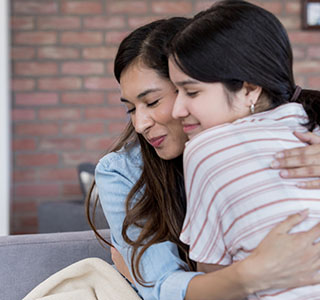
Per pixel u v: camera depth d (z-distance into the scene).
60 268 1.59
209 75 1.08
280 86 1.13
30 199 4.67
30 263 1.58
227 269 1.08
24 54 4.68
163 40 1.25
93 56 4.73
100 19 4.74
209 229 1.10
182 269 1.31
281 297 1.06
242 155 1.07
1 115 3.39
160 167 1.38
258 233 1.05
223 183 1.07
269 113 1.13
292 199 1.05
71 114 4.72
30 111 4.68
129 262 1.37
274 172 1.06
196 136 1.11
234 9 1.11
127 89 1.28
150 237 1.34
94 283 1.50
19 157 4.66
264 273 1.03
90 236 1.64
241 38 1.09
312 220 1.05
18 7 4.67
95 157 4.73
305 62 4.87
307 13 4.82
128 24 4.76
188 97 1.12
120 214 1.41
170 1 4.79
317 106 1.18
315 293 1.06
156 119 1.28
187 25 1.14
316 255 1.04
